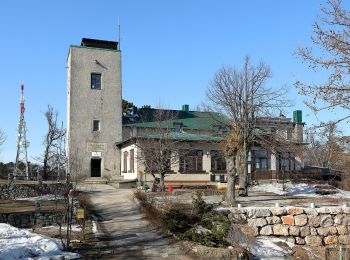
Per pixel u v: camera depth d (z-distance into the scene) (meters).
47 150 50.62
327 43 15.79
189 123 49.56
